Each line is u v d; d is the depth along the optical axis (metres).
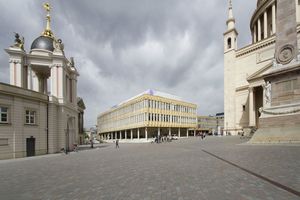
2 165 17.55
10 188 8.47
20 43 35.69
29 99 27.47
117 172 10.66
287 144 17.91
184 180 7.80
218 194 5.92
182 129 79.00
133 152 24.22
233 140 32.44
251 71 57.84
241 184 6.74
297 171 7.97
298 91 19.53
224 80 64.31
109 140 92.38
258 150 15.51
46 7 44.62
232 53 62.59
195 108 83.56
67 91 40.31
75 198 6.59
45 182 9.27
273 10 56.59
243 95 58.50
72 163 16.25
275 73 21.30
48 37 41.06
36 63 35.84
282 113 20.12
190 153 17.89
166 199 5.85
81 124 79.50
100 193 6.93
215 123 119.69
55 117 32.53
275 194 5.63
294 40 20.47
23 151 25.88
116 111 86.31
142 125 66.56
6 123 24.16
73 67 44.12
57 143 32.84
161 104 70.12
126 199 6.11
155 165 12.09
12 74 34.44
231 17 64.31
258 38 64.50
